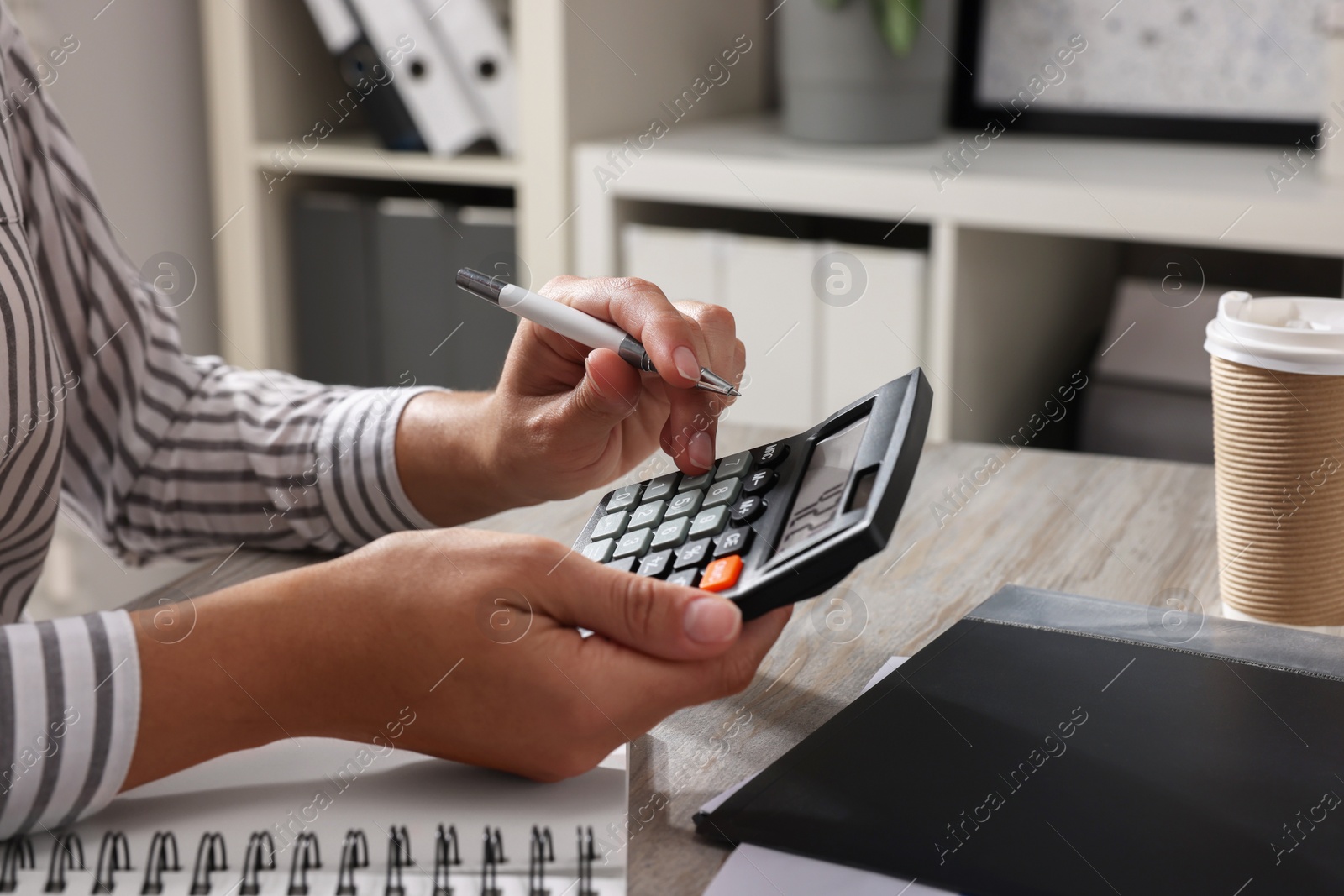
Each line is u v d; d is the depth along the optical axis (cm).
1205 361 130
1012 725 39
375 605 36
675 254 137
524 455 54
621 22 142
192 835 34
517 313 51
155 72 140
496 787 37
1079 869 31
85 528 67
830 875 32
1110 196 117
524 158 137
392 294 145
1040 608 49
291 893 32
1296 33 135
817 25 133
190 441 61
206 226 150
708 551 41
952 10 137
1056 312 149
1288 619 49
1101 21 145
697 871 32
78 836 34
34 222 62
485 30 138
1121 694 41
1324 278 141
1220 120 142
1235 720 39
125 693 35
